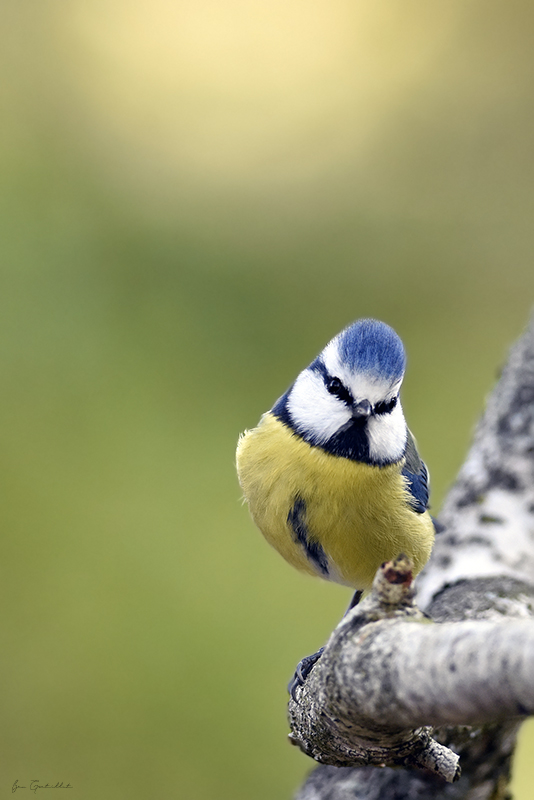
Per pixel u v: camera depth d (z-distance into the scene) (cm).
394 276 1365
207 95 1537
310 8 1628
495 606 611
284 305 1337
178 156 1470
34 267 1309
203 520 1107
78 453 1156
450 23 1548
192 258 1359
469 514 705
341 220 1405
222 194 1428
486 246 1372
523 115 1433
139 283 1328
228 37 1611
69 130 1459
